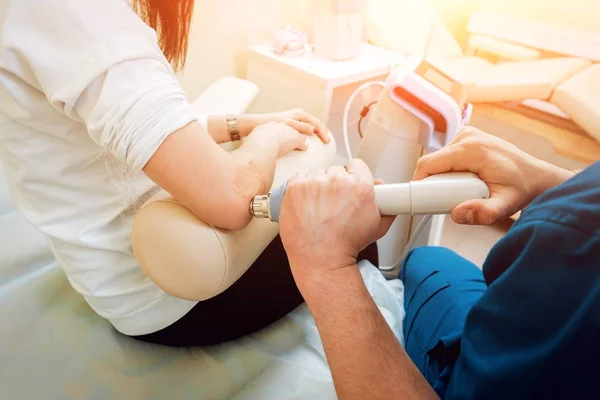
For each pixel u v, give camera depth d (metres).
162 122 0.56
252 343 0.86
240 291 0.83
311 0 1.54
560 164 1.41
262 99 1.65
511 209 0.57
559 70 1.41
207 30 1.62
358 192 0.52
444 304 0.80
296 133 0.87
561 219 0.38
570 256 0.37
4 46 0.54
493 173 0.58
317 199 0.53
